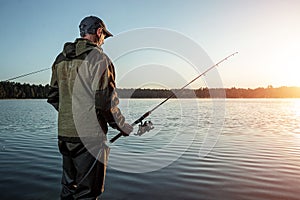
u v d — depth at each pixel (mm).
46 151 8219
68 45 2533
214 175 5668
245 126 16984
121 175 5547
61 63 2512
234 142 10508
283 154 8094
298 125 17750
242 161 7055
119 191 4613
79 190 2467
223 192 4648
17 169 5945
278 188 4867
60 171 5809
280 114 28812
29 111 32500
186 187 4875
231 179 5379
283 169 6219
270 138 11766
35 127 15797
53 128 15242
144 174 5633
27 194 4426
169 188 4805
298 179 5398
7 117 23484
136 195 4441
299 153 8258
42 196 4348
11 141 10406
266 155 7906
